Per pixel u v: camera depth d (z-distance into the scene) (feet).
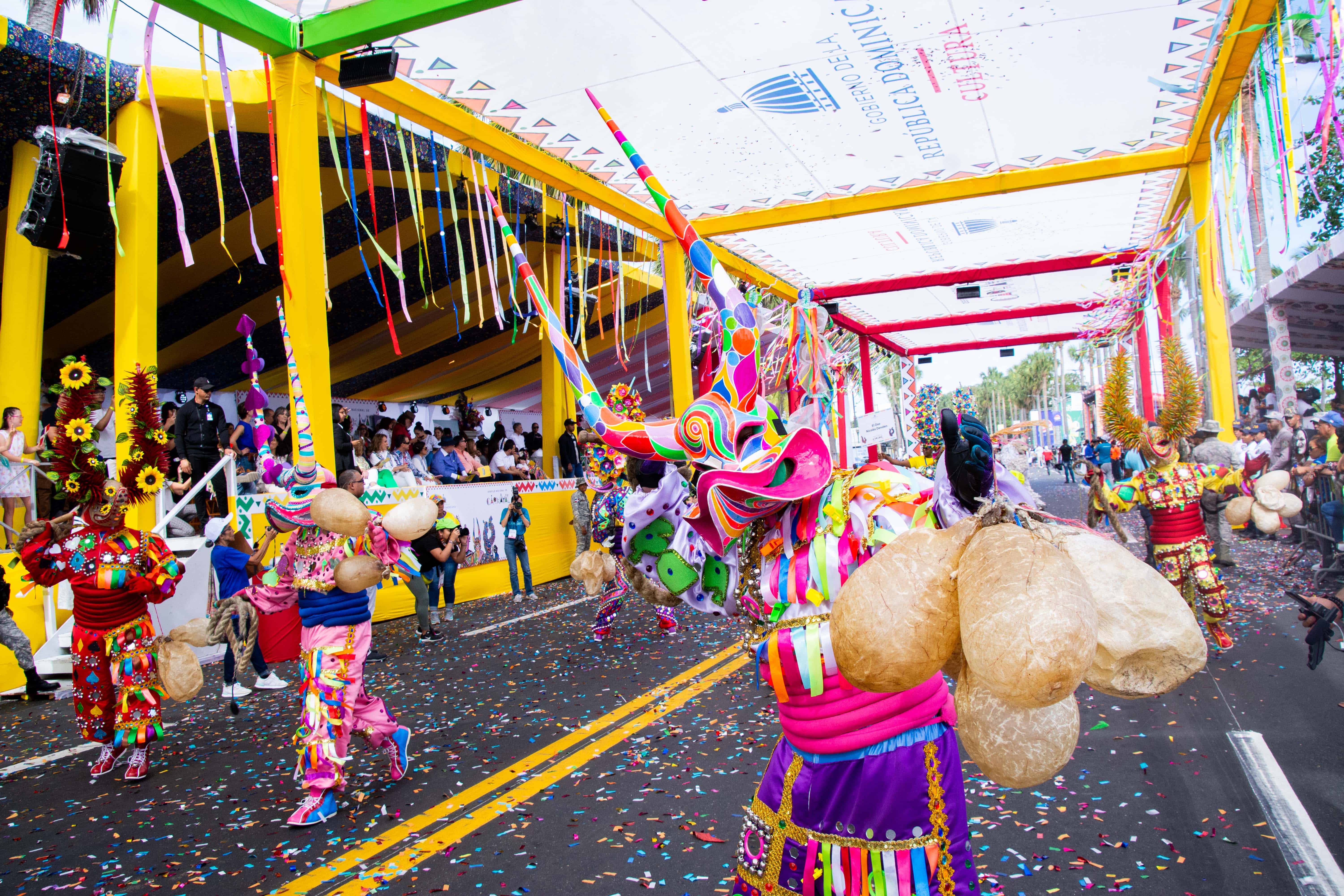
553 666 24.52
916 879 6.09
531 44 25.27
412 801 14.25
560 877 11.13
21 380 30.01
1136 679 4.82
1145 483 21.26
